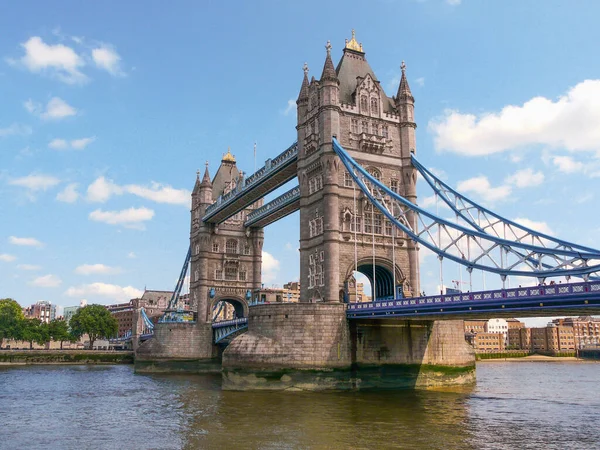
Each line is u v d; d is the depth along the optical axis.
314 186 71.75
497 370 132.38
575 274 45.22
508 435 35.94
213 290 108.00
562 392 67.31
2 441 36.41
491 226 59.81
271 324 61.41
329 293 65.12
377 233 70.00
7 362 137.00
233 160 120.12
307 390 58.75
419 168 71.56
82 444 35.09
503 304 44.59
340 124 70.31
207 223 110.81
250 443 33.62
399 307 54.72
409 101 74.62
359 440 34.16
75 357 144.88
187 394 61.84
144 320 157.25
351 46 77.12
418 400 51.72
